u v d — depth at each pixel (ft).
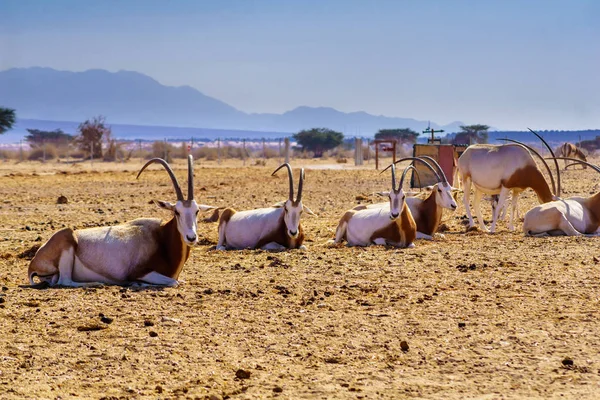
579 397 48.57
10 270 93.76
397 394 50.06
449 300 74.28
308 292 78.95
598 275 84.64
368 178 288.92
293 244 109.91
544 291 77.05
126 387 51.67
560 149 388.57
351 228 115.75
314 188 240.73
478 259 97.04
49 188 245.45
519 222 142.00
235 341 61.82
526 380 51.90
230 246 113.80
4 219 154.71
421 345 60.08
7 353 58.59
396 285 81.66
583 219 120.26
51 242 81.46
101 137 610.24
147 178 300.40
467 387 50.98
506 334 62.18
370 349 59.41
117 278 81.76
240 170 362.74
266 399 49.49
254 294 77.92
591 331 62.34
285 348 60.03
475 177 131.95
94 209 174.40
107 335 63.21
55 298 75.20
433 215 121.49
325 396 49.85
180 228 81.76
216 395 49.26
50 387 51.57
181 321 67.36
